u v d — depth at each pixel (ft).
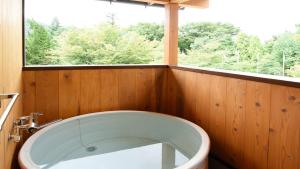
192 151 6.63
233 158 6.28
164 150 7.34
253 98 5.59
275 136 5.08
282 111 4.90
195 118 7.73
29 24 14.06
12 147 5.13
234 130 6.20
